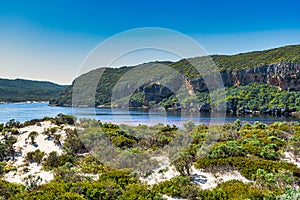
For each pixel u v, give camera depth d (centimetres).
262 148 1628
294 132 2197
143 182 1123
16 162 1560
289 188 980
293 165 1310
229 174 1251
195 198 975
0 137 2012
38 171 1386
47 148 1761
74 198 898
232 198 930
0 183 1047
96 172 1262
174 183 1071
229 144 1609
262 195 931
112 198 938
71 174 1192
